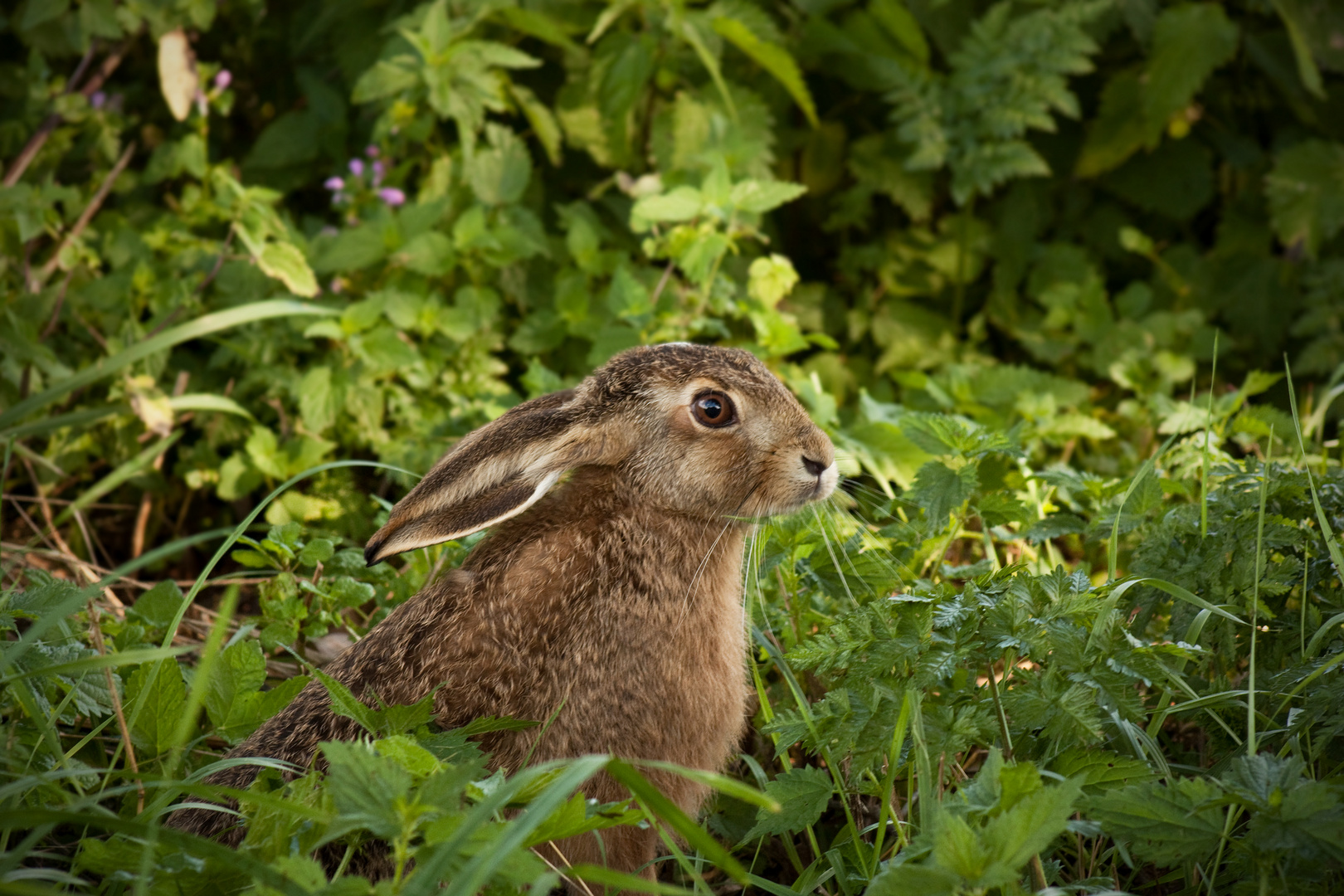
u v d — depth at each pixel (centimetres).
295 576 799
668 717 654
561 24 1292
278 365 1113
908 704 545
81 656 627
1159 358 1181
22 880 495
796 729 601
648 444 690
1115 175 1412
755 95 1296
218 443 1121
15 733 611
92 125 1234
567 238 1230
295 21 1401
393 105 1215
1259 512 657
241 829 571
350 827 464
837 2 1322
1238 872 560
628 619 655
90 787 612
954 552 964
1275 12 1375
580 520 680
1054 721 551
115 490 1122
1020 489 900
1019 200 1391
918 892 457
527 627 638
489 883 512
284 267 1091
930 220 1439
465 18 1246
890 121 1379
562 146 1355
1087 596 578
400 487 1106
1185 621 666
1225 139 1420
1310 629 670
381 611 807
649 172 1328
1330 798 489
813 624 757
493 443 650
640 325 1086
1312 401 1281
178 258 1158
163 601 759
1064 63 1242
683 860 546
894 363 1305
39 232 1097
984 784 507
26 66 1320
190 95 1196
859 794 680
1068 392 1152
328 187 1257
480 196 1200
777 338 1098
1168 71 1296
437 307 1119
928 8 1356
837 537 776
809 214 1432
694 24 1239
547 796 434
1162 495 798
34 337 1066
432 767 501
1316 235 1298
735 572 707
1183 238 1446
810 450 717
